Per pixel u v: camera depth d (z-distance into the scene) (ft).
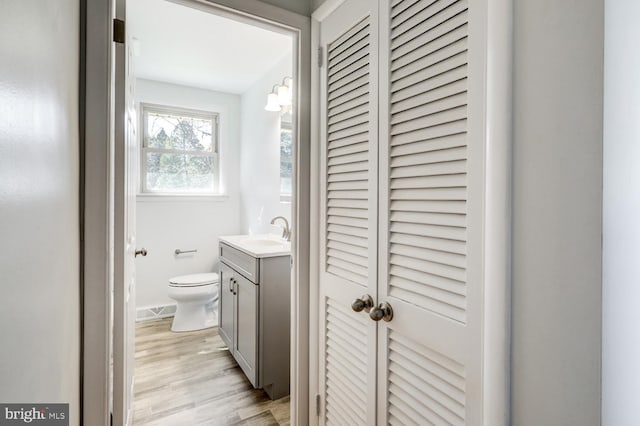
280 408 6.31
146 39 8.05
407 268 3.43
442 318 3.01
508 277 2.42
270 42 8.20
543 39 2.22
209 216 11.64
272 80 9.73
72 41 2.92
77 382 3.26
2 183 1.37
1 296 1.38
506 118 2.40
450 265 2.95
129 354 4.85
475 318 2.69
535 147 2.27
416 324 3.29
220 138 11.82
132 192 5.21
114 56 3.72
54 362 2.28
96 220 3.45
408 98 3.38
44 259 2.01
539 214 2.25
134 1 6.56
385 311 3.60
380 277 3.76
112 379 3.90
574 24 2.07
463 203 2.82
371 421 3.90
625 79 1.91
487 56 2.52
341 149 4.47
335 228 4.61
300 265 5.10
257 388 6.64
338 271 4.57
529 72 2.30
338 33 4.47
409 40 3.36
